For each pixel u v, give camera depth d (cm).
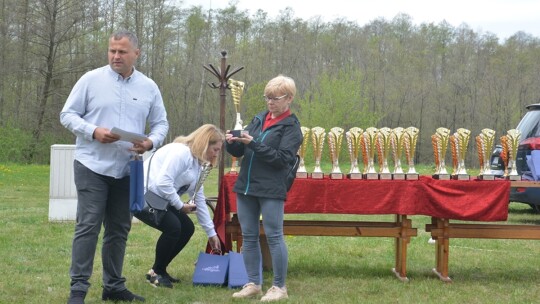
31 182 1914
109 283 457
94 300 459
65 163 934
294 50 4112
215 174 2214
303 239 803
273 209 459
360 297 488
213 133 513
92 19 3344
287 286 527
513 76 3628
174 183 504
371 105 3859
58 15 3269
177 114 3972
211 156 518
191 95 4000
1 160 3178
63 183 934
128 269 587
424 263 649
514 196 1009
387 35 4353
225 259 531
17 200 1380
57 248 695
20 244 720
